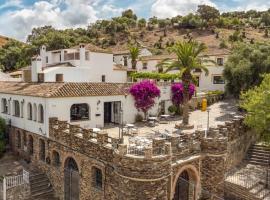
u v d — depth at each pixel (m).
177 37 116.75
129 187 18.33
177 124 33.00
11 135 33.22
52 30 111.56
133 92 34.06
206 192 23.33
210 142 23.03
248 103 29.02
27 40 110.50
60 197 25.59
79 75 40.88
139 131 30.39
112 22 127.25
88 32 118.06
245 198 23.64
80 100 28.72
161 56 60.31
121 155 18.48
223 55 51.69
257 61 41.91
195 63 32.91
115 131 29.52
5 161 30.58
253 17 154.25
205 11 128.25
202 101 44.47
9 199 24.03
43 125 27.16
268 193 23.53
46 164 27.30
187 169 22.20
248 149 31.41
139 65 60.28
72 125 23.97
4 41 130.38
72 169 24.61
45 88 29.42
